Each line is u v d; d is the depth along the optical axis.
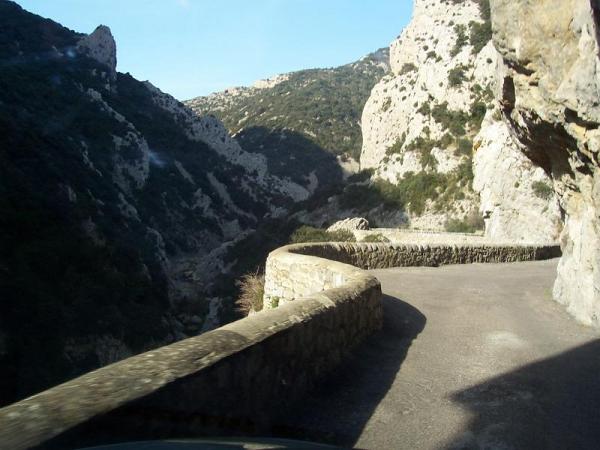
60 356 21.72
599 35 5.87
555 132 7.40
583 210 8.01
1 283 21.62
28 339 20.78
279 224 72.25
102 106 78.00
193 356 3.14
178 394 2.79
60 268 27.33
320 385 4.84
